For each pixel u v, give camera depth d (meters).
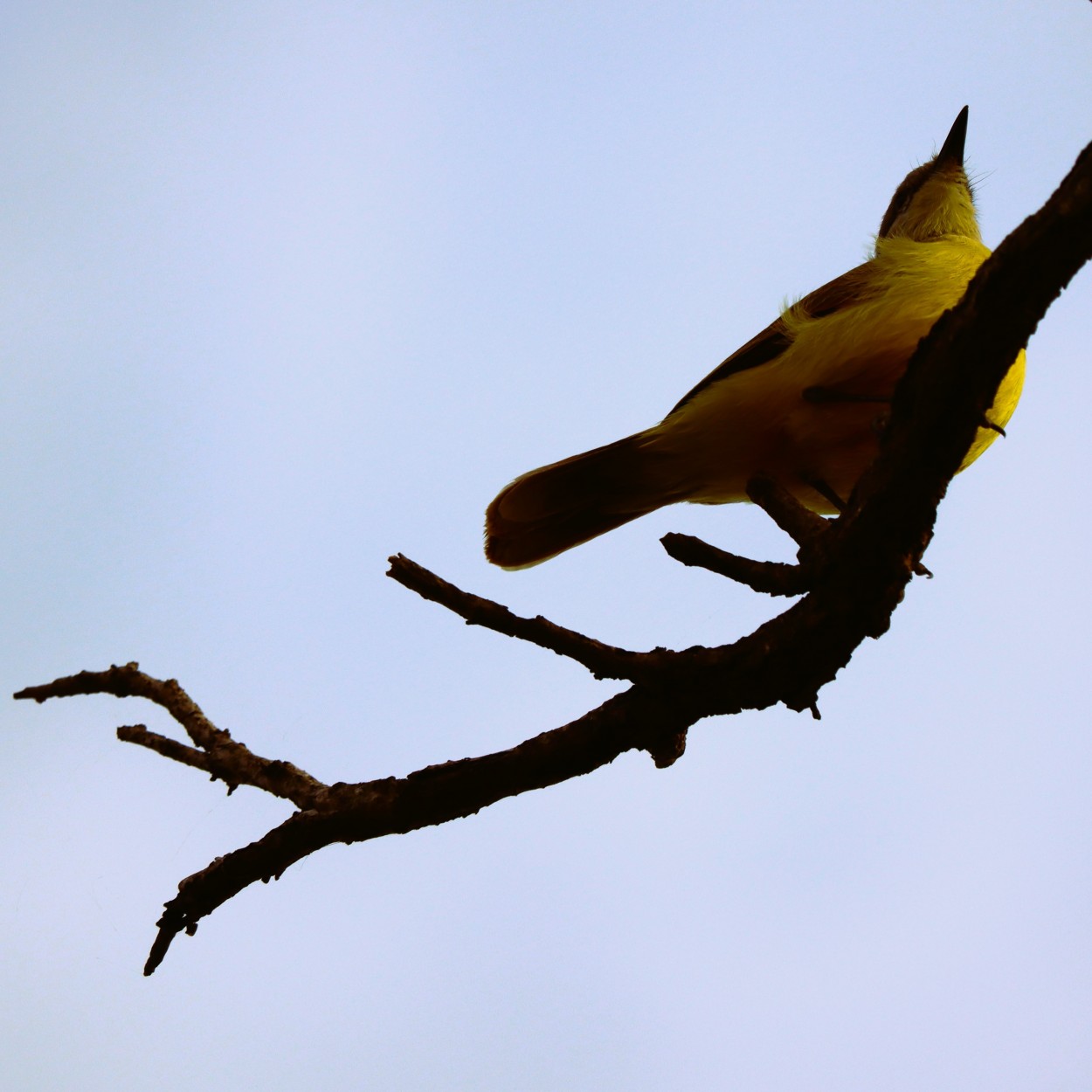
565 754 9.28
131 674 9.95
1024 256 7.76
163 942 9.07
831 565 8.82
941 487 8.57
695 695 9.12
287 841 9.10
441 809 9.22
